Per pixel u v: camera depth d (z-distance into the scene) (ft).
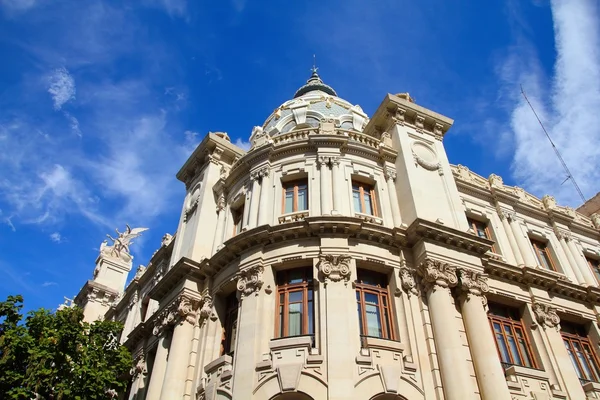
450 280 68.95
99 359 72.79
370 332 65.87
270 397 58.29
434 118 94.89
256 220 78.79
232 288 76.18
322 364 59.26
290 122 114.01
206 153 104.06
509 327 79.30
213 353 72.33
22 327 68.80
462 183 94.73
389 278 71.46
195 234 88.69
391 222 78.59
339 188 79.05
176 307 79.30
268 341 64.44
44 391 65.31
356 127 114.42
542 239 99.40
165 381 71.15
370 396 57.47
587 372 80.94
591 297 88.94
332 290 65.16
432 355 63.16
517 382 68.44
